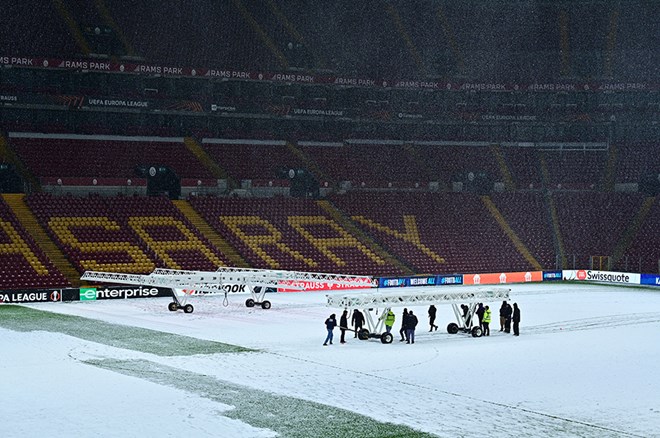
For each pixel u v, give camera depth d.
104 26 106.38
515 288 90.88
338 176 108.12
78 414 33.81
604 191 111.62
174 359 46.00
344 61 116.38
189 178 98.62
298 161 108.62
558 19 124.19
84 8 109.56
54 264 79.94
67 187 94.19
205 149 105.81
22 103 97.38
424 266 97.25
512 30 123.69
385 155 113.81
